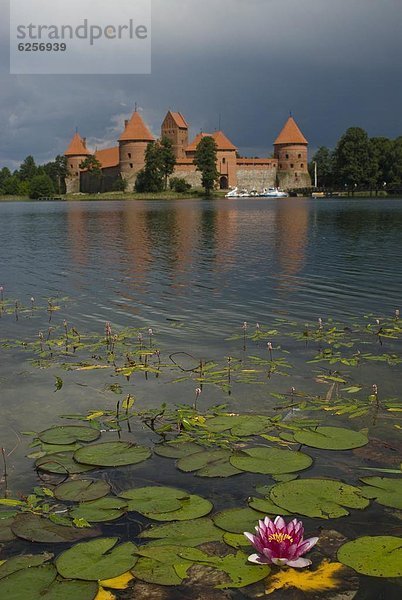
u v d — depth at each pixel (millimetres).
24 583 3250
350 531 3750
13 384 6922
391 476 4512
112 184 148625
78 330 9664
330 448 4996
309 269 16469
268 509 3967
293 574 3350
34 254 21078
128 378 7121
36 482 4449
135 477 4508
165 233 30453
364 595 3188
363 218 42156
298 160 153625
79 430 5438
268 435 5281
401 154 126188
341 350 8320
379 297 12289
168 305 11648
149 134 142625
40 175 159500
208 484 4383
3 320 10422
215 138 149000
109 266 17578
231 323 10070
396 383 6875
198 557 3475
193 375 7230
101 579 3281
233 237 27469
